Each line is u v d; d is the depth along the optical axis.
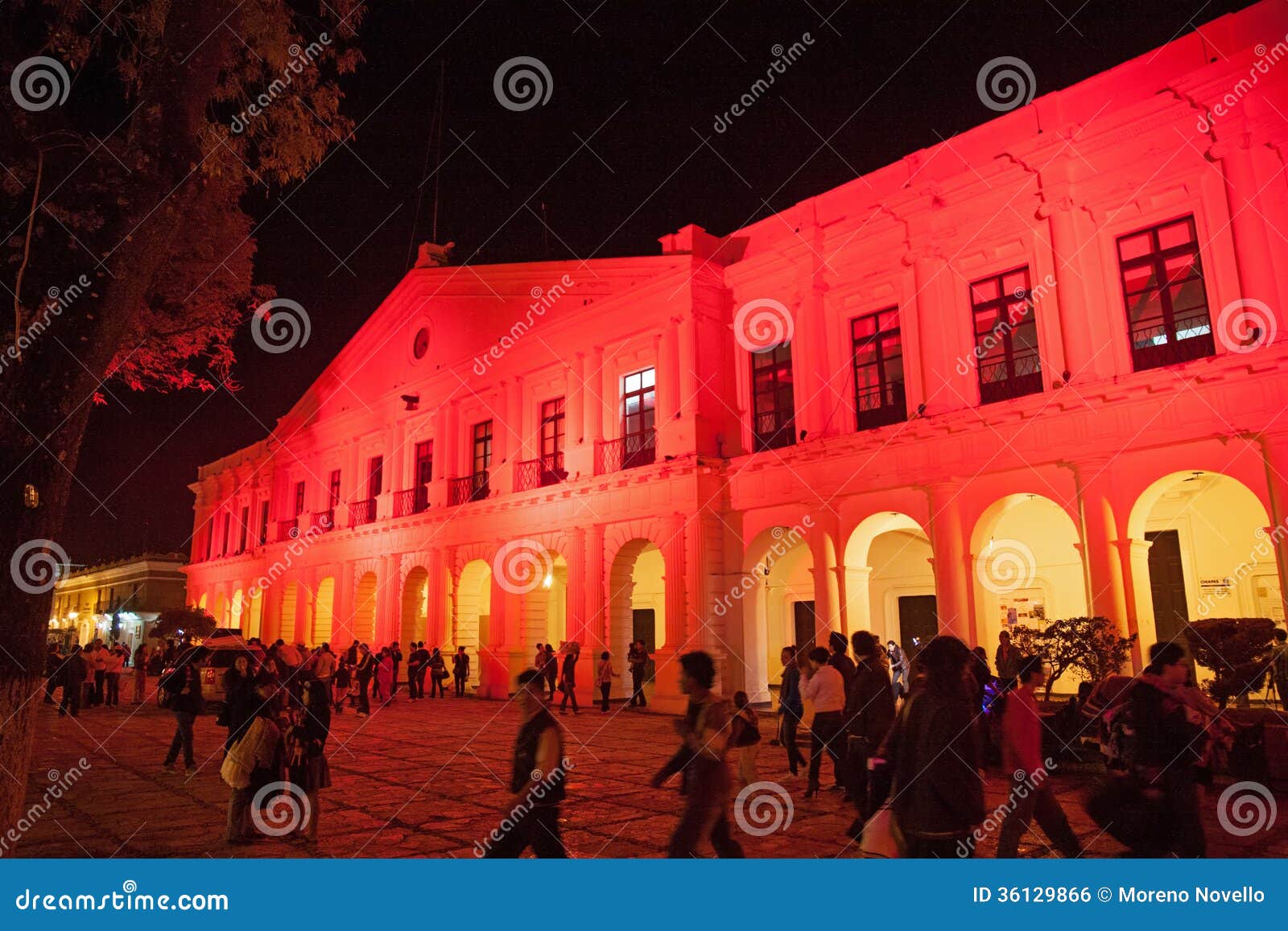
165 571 48.53
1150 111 13.20
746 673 17.92
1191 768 5.12
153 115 5.74
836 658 9.34
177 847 6.92
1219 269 12.41
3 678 4.56
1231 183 12.46
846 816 7.79
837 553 16.36
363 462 29.72
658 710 17.98
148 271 5.55
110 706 21.64
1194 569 15.89
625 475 19.39
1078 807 8.11
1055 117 14.67
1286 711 9.13
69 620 59.66
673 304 19.31
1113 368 13.30
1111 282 13.52
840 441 16.25
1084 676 15.45
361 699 17.98
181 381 12.80
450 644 24.39
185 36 5.89
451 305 25.98
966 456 14.66
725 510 18.44
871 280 16.67
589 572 20.25
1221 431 12.02
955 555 14.63
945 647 4.18
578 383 21.56
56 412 4.96
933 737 4.01
